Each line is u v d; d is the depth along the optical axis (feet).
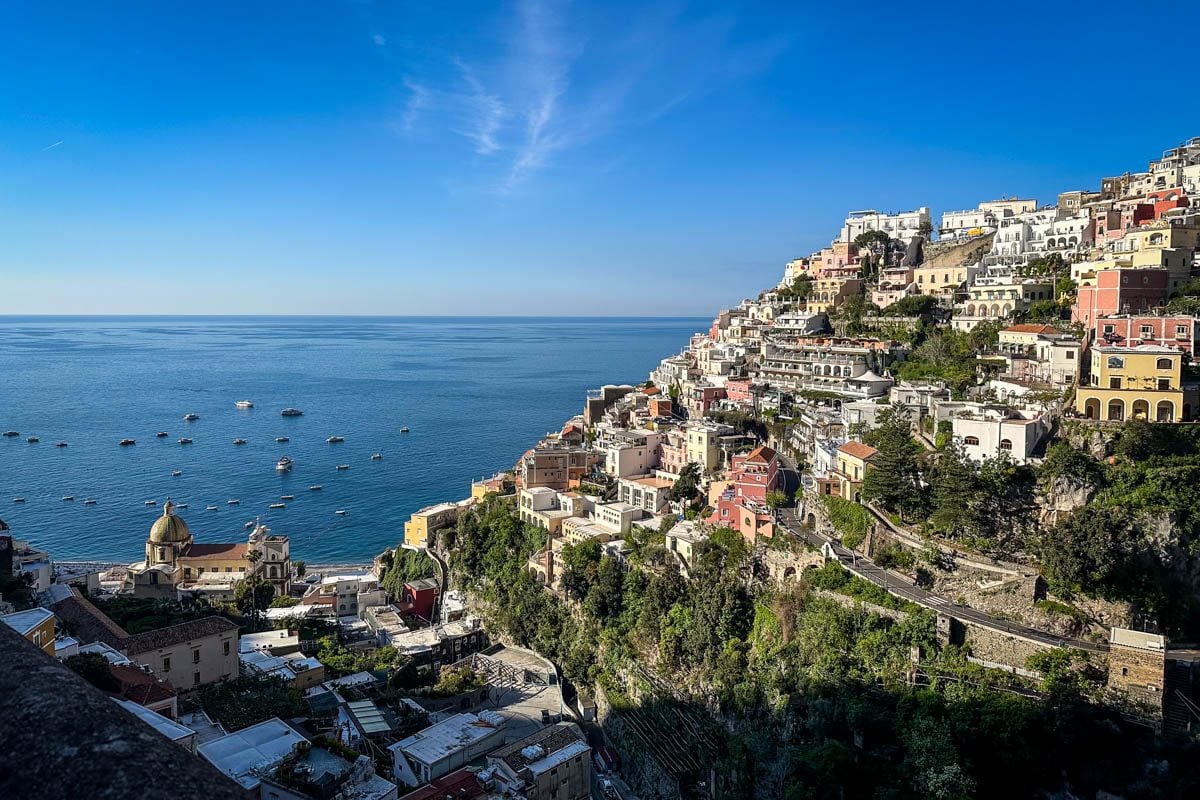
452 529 622.54
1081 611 310.65
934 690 303.07
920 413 460.96
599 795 342.85
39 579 424.87
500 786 284.00
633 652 437.58
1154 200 610.65
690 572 436.35
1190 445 336.90
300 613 487.61
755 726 352.90
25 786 38.75
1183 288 466.70
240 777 236.43
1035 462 361.30
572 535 529.45
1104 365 374.22
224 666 338.95
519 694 424.05
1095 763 272.92
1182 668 284.82
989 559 339.36
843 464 421.59
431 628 505.66
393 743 310.65
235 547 570.46
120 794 37.09
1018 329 501.15
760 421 572.92
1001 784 277.64
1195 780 257.14
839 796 285.43
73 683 47.44
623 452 595.88
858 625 341.21
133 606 434.30
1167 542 315.37
